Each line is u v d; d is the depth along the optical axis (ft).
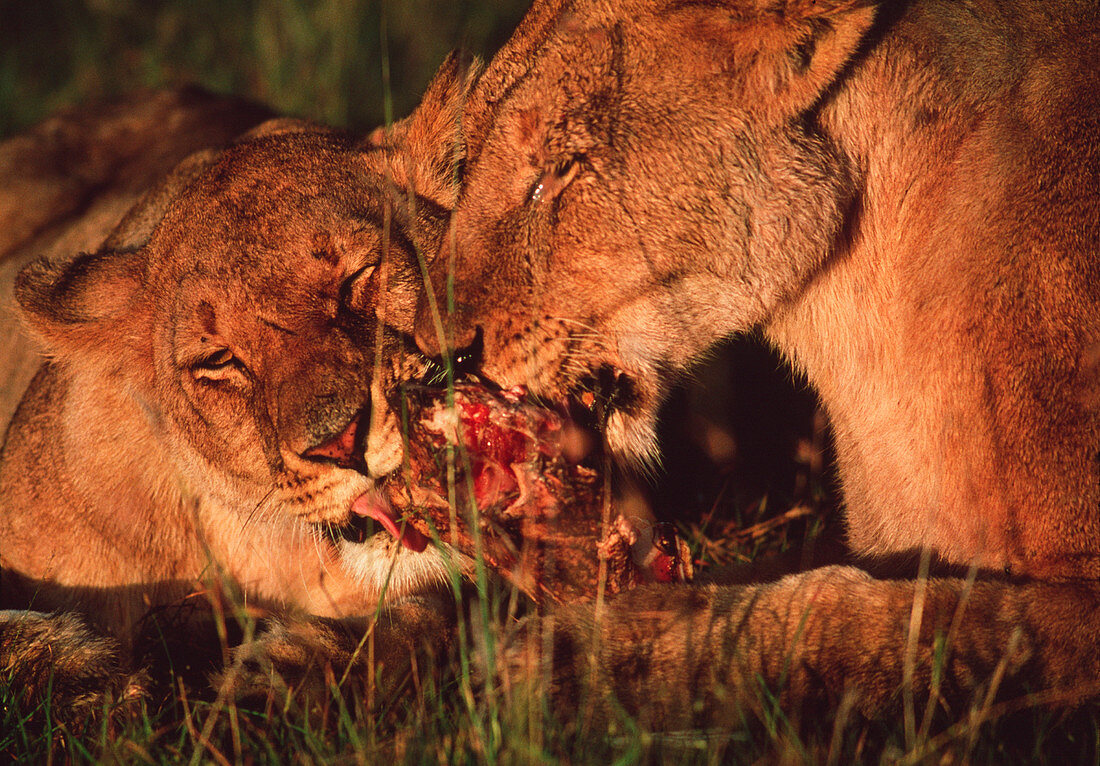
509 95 21.66
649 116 20.72
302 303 22.35
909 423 21.31
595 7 21.30
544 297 20.92
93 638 22.52
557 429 19.89
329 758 17.78
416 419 20.26
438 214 24.30
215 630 24.39
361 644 20.49
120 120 37.65
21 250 34.24
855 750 17.26
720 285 21.07
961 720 17.95
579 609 19.74
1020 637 18.25
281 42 48.83
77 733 19.94
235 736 18.13
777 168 20.75
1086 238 19.45
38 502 25.22
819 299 22.13
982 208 20.31
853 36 20.20
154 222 27.27
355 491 22.16
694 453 29.91
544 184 20.88
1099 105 20.13
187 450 23.84
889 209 21.47
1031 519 19.29
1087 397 18.93
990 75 21.01
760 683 18.20
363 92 48.32
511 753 16.81
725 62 20.67
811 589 19.21
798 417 31.17
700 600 19.67
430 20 50.67
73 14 53.21
